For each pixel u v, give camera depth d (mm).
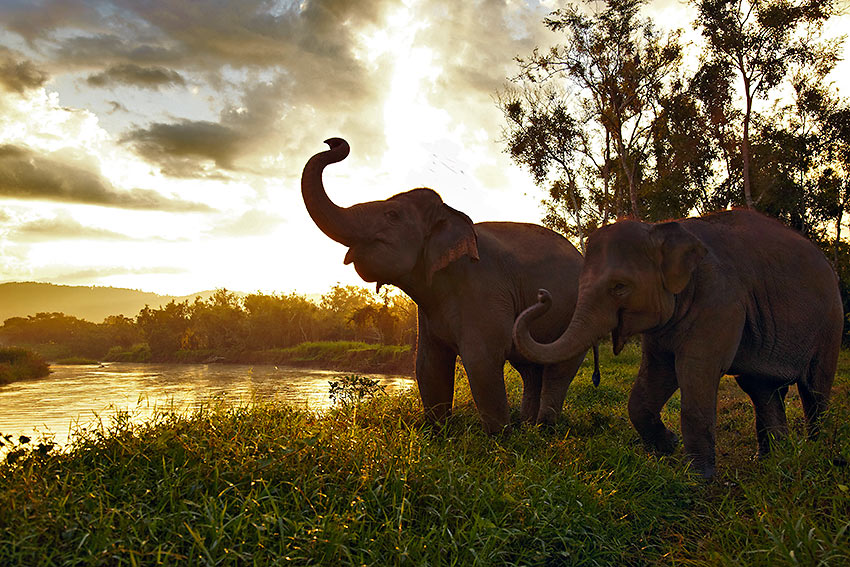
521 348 4645
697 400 4812
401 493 3725
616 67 24812
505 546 3447
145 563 2943
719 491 4551
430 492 3795
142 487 3594
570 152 26203
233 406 5496
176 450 4062
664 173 25547
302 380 27922
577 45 25000
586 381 12102
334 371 48969
